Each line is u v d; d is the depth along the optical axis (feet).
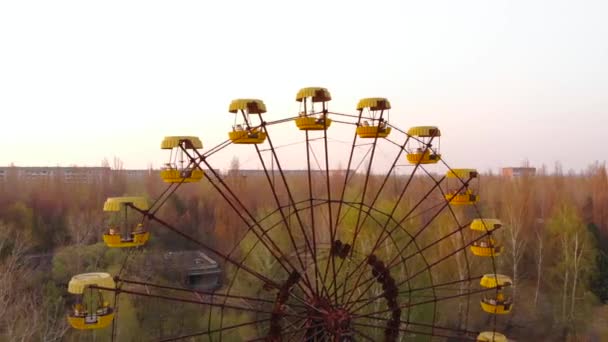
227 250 168.25
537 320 141.18
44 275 139.95
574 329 135.95
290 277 60.80
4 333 103.30
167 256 166.71
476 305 145.69
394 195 158.30
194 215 193.47
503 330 139.54
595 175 202.80
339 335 59.16
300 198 142.51
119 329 118.73
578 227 158.10
